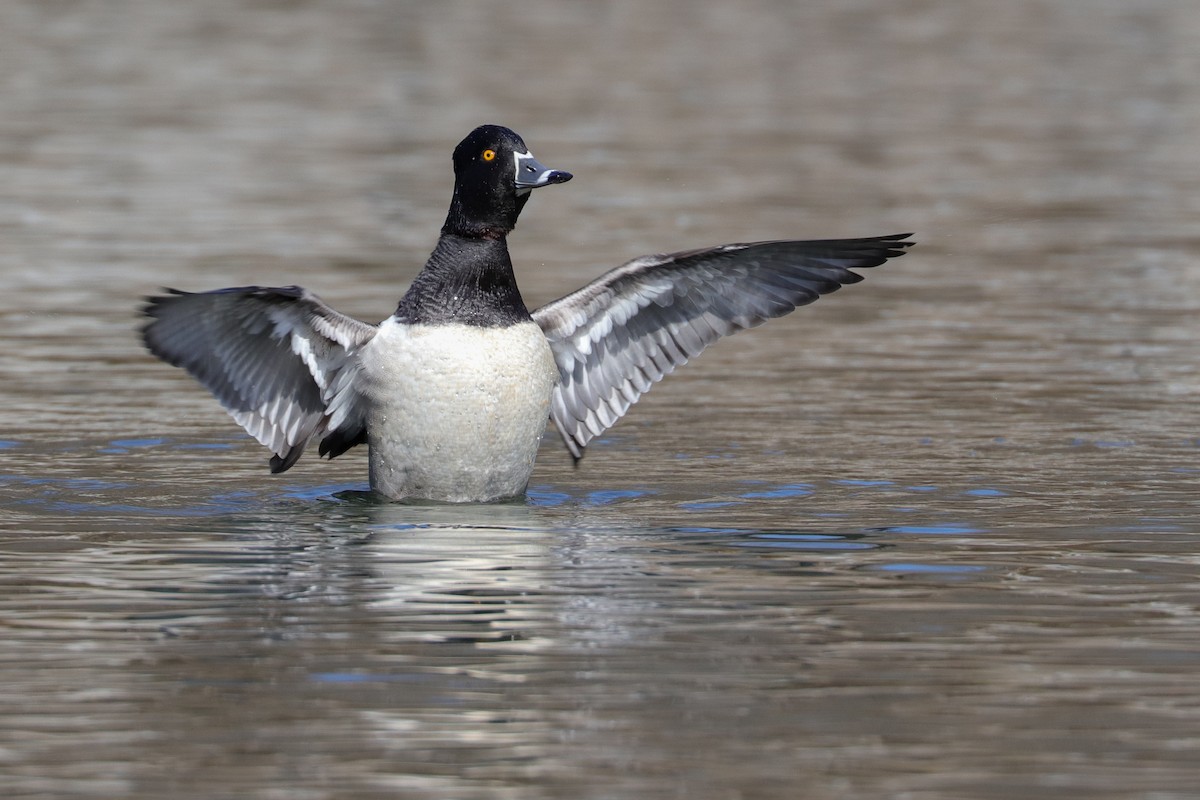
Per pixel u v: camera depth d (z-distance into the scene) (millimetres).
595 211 26656
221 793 6906
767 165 31141
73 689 8055
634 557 10547
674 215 26234
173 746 7371
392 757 7254
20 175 28969
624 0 55250
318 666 8375
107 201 26969
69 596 9617
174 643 8742
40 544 10844
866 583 9922
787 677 8242
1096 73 43125
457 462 11867
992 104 38625
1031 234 25531
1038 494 12383
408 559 10477
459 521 11586
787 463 13609
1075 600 9531
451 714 7734
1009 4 55594
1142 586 9828
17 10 50281
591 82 40438
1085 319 19969
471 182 11734
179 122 34531
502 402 11719
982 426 14906
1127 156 32531
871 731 7555
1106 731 7555
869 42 48094
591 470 13422
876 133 34812
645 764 7188
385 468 12047
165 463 13523
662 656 8547
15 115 34688
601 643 8758
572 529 11336
